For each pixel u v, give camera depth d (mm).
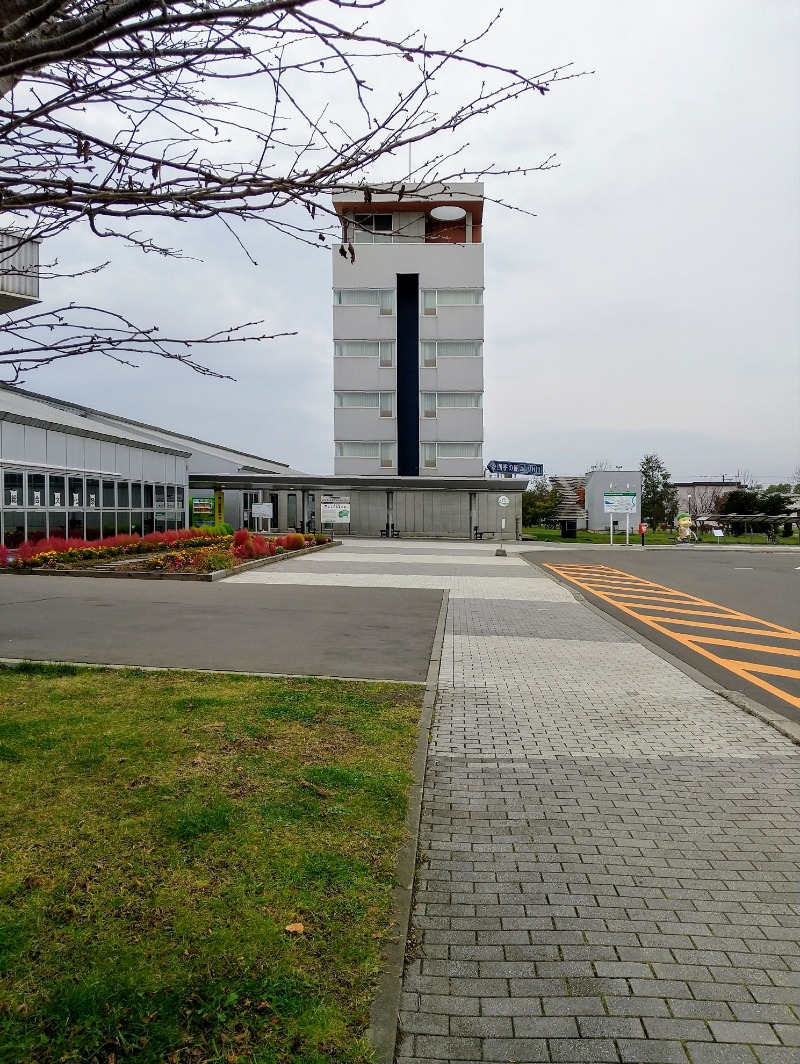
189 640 10125
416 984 2865
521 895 3566
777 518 49031
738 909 3463
